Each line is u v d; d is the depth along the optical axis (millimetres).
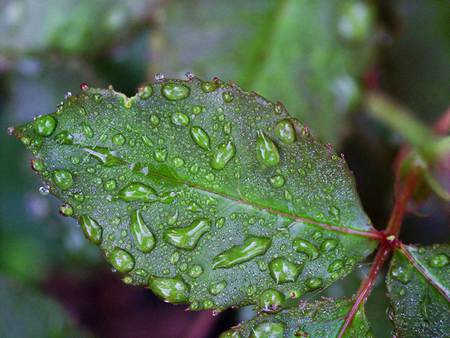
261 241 132
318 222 134
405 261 135
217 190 132
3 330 177
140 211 130
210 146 131
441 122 164
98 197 129
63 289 256
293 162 133
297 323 131
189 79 131
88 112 129
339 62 179
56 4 189
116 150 130
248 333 130
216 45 181
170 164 131
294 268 132
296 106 177
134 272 129
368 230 135
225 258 131
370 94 178
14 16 189
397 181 154
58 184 128
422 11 184
